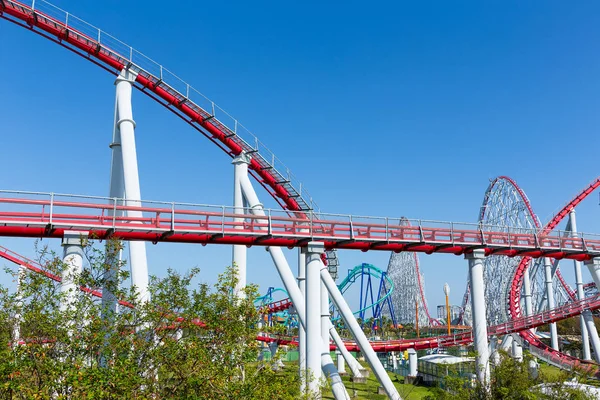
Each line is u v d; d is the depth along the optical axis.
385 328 117.62
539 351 56.59
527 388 25.61
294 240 31.06
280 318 74.69
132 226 25.94
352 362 48.69
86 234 24.95
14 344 14.68
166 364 16.03
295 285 34.31
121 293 16.69
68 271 19.62
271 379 18.61
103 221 25.75
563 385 27.73
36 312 14.53
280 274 34.72
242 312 18.55
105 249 17.83
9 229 23.91
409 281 119.81
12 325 14.82
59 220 24.52
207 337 17.77
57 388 13.77
